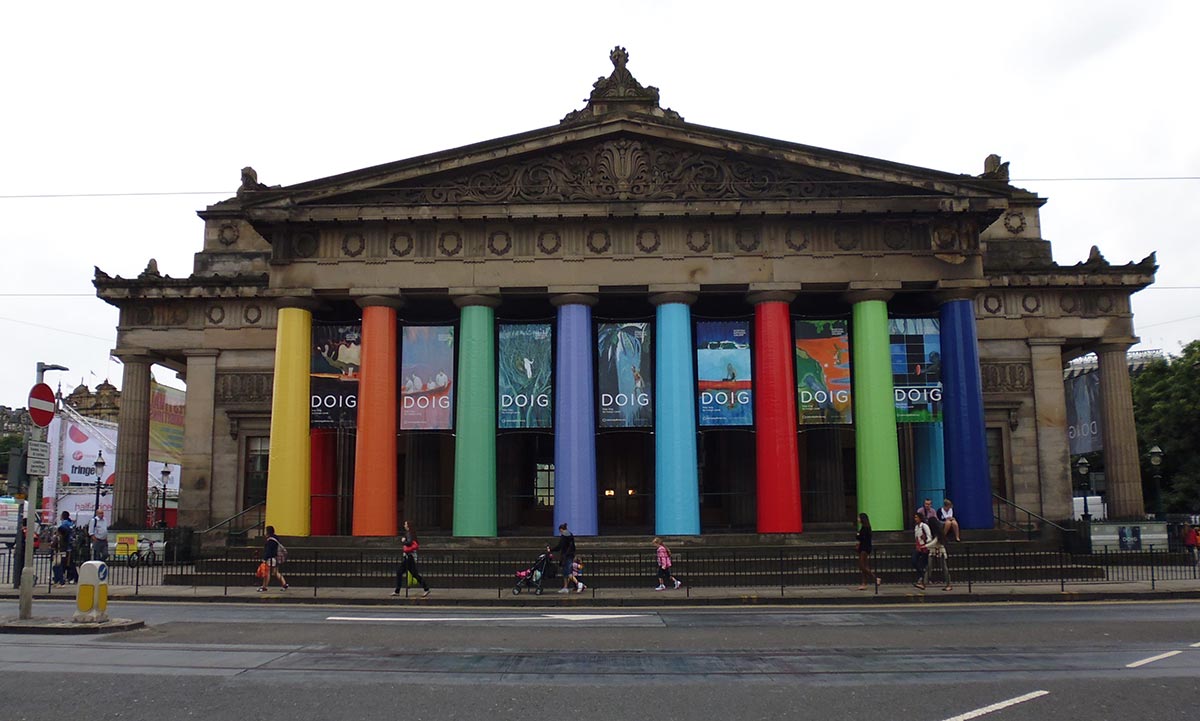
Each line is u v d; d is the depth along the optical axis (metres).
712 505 49.00
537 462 49.75
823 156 39.31
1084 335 49.16
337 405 39.34
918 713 11.85
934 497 42.41
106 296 50.69
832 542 36.50
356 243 39.75
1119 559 40.12
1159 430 68.25
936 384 39.59
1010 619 22.08
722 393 38.69
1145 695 12.88
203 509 49.09
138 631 19.36
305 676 14.20
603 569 33.41
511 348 39.41
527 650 16.94
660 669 14.89
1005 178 39.53
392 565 34.12
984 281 39.44
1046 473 47.94
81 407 122.62
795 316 40.56
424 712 11.89
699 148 39.88
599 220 39.56
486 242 39.69
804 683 13.72
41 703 12.32
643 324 39.41
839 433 47.59
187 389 50.25
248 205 39.38
